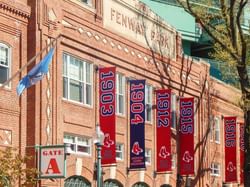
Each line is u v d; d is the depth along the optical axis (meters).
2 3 33.69
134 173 44.94
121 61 44.16
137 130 43.53
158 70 48.97
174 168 50.59
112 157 39.41
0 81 33.78
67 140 38.12
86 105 40.12
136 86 43.97
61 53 37.66
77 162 38.56
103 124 40.12
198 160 55.00
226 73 57.66
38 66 30.80
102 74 40.81
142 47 46.97
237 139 63.09
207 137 56.97
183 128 51.38
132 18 45.94
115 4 43.91
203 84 56.59
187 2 47.62
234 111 63.72
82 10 40.03
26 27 35.53
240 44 48.81
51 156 33.72
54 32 36.81
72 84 39.09
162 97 47.03
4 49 34.12
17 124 34.56
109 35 42.94
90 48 40.75
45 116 35.75
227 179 59.03
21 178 29.44
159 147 46.62
